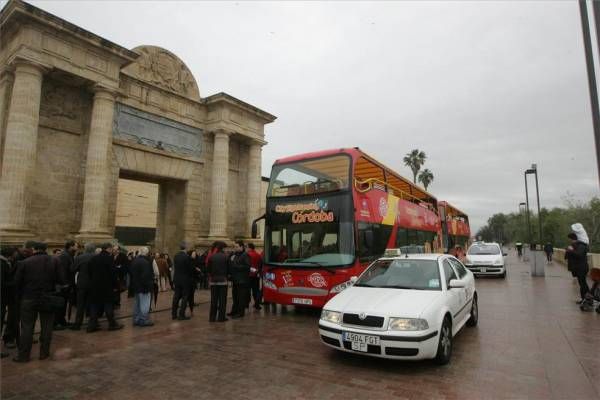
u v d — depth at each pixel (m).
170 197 21.94
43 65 14.23
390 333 5.52
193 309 11.84
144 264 9.35
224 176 21.81
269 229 10.87
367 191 10.74
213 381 5.44
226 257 10.09
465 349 6.83
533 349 6.79
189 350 7.06
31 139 13.78
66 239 15.45
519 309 10.70
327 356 6.58
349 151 10.17
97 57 16.11
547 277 19.25
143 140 18.75
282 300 10.17
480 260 19.45
